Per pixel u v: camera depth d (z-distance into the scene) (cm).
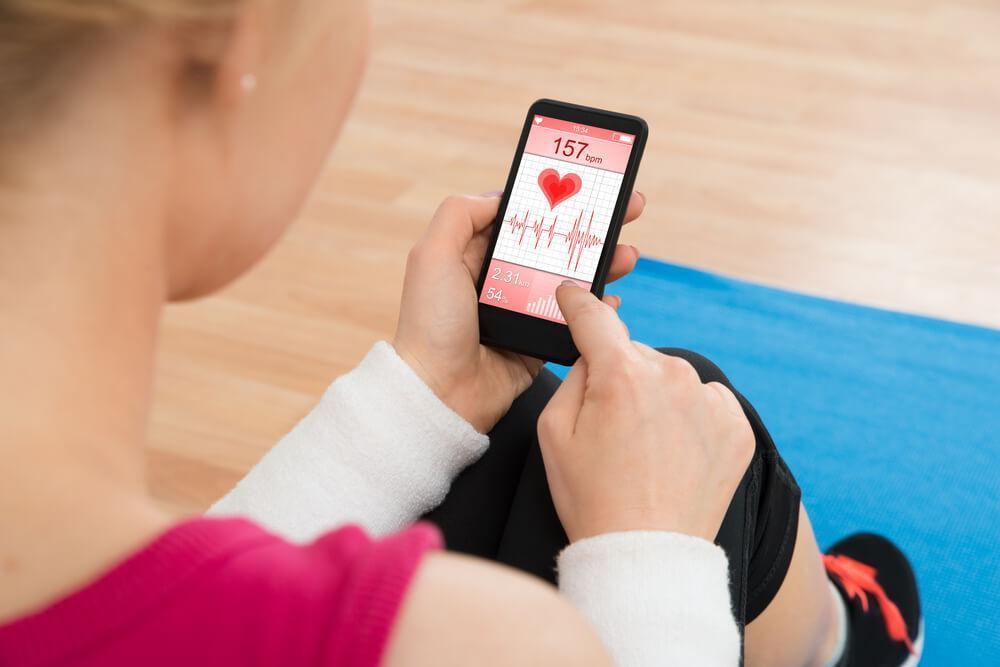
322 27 35
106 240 30
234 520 31
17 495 29
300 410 157
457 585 30
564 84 267
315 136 37
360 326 175
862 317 177
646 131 84
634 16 313
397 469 69
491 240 84
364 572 29
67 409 30
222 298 179
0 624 28
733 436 65
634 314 176
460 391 78
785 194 216
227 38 30
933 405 157
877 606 109
